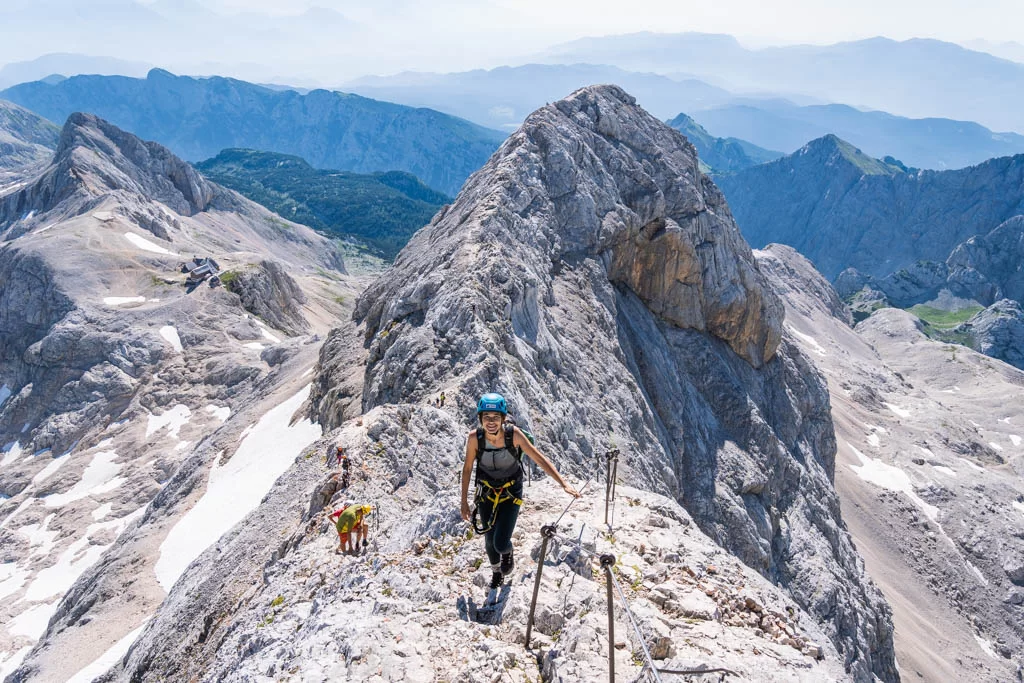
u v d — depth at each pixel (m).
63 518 81.31
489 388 31.34
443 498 13.23
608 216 58.78
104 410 106.06
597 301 52.81
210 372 107.38
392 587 10.46
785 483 61.50
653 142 69.69
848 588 57.72
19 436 111.69
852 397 170.12
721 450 57.81
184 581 30.22
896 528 114.56
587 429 39.34
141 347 114.69
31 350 119.19
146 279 134.50
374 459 21.31
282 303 150.12
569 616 8.98
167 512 51.91
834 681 7.74
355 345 57.66
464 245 43.44
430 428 23.69
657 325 63.59
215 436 61.69
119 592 43.16
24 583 70.94
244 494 47.75
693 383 62.84
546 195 55.16
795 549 56.41
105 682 29.31
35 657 39.31
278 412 60.62
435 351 34.12
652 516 12.45
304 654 8.94
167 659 23.23
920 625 90.88
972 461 158.12
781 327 72.38
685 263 63.97
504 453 9.12
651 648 8.14
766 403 68.50
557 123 61.44
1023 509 131.62
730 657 8.18
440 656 8.56
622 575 10.26
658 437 49.50
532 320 41.56
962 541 117.31
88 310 122.00
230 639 13.49
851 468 130.88
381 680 7.94
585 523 11.64
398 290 52.88
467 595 10.02
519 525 11.94
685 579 10.31
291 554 17.27
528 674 8.19
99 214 163.38
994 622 102.75
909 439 153.50
